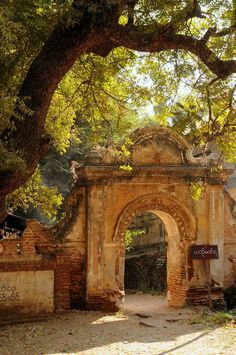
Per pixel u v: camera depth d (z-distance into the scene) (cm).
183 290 1589
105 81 1325
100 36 902
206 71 1076
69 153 2414
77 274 1476
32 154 868
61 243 1457
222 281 1603
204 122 1151
